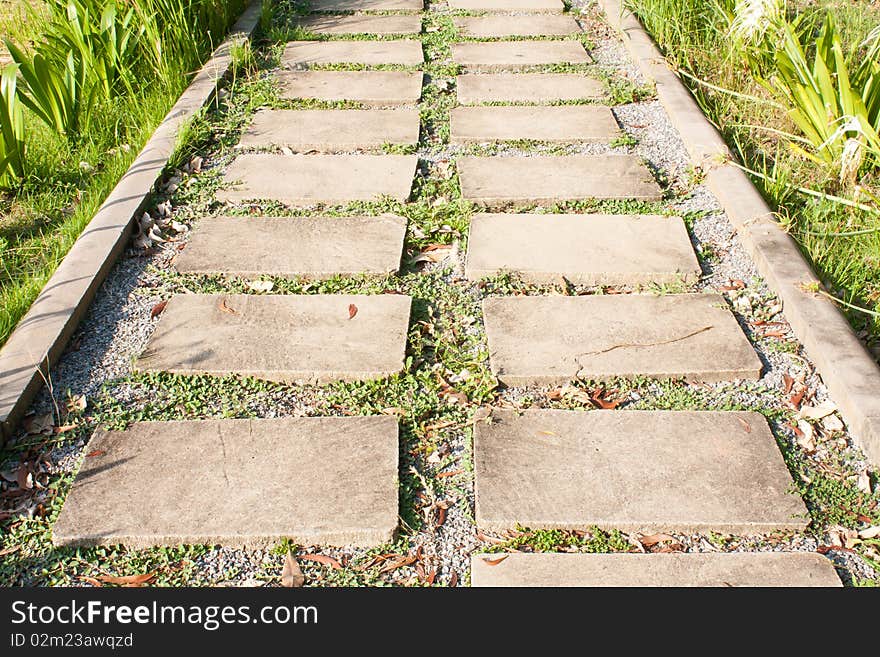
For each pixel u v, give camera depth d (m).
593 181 4.61
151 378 3.28
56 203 4.45
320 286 3.81
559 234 4.14
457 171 4.72
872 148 4.14
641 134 5.24
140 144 5.00
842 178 4.31
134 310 3.68
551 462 2.89
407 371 3.29
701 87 5.76
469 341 3.49
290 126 5.29
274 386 3.27
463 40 6.79
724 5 6.14
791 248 3.89
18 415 3.06
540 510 2.72
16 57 4.81
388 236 4.13
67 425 3.06
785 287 3.63
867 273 3.86
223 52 6.27
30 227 4.27
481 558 2.61
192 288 3.80
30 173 4.62
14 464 2.92
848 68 5.21
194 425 3.05
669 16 6.38
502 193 4.48
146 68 5.84
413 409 3.13
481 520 2.70
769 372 3.33
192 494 2.77
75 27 5.34
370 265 3.90
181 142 4.88
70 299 3.58
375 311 3.61
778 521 2.69
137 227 4.22
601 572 2.56
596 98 5.67
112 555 2.63
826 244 4.04
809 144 4.92
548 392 3.24
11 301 3.58
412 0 7.70
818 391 3.22
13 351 3.27
